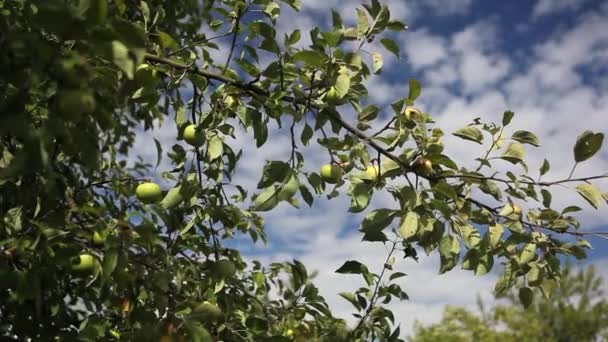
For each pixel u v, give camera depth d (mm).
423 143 2484
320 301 3943
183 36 4246
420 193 2445
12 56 1622
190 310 2525
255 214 3678
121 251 2330
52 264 2350
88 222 2795
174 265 2902
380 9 2518
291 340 3119
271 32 2322
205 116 2648
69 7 1404
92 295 3271
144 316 2582
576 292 16359
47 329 2783
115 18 1473
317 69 2346
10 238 2404
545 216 2594
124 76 2311
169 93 2938
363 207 2396
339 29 2377
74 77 1483
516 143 2520
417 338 17203
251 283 4258
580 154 2465
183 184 2738
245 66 2482
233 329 3211
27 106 2033
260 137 2553
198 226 3111
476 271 2535
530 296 2723
